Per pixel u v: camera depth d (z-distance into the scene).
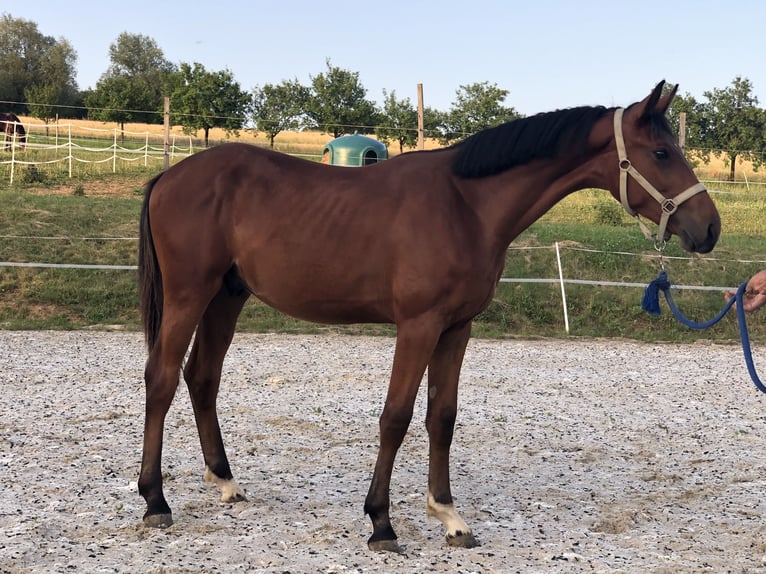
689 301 13.46
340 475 5.25
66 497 4.66
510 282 13.54
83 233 14.41
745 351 4.18
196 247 4.25
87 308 12.15
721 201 22.56
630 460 5.82
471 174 4.02
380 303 4.08
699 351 11.21
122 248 13.94
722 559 3.97
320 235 4.07
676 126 26.64
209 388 4.71
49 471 5.14
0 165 22.64
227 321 4.68
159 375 4.29
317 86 29.31
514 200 4.03
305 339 11.08
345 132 29.14
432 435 4.17
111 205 16.33
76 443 5.83
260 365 9.09
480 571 3.76
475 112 23.94
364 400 7.47
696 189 3.93
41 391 7.53
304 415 6.82
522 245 14.97
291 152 29.59
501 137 4.02
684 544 4.16
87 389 7.66
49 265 12.31
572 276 14.01
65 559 3.76
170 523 4.24
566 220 19.83
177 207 4.30
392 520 4.44
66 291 12.38
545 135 4.00
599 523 4.45
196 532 4.18
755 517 4.63
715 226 3.93
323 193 4.14
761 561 3.96
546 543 4.15
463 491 5.00
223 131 40.25
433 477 4.19
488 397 7.80
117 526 4.23
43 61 70.31
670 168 3.95
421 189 4.00
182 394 7.58
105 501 4.62
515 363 9.79
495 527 4.38
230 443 5.95
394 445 3.95
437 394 4.17
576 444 6.19
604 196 24.44
